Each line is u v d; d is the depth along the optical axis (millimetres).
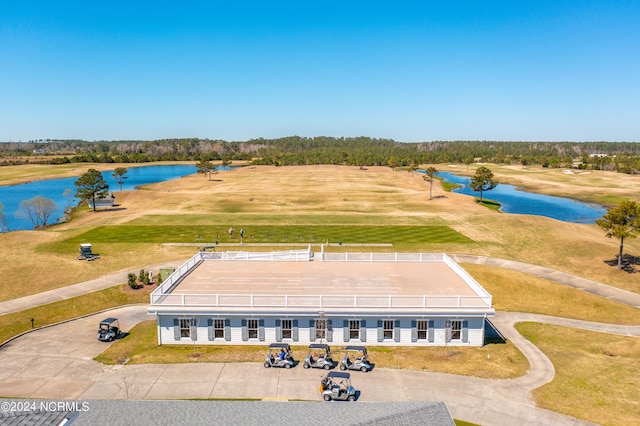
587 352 36656
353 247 69000
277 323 37406
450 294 40438
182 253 65438
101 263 60344
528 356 35844
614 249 66125
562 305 48000
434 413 23109
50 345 37406
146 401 24047
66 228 87812
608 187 158250
